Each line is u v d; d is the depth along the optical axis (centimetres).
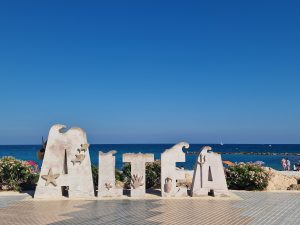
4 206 1739
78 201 1878
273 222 1429
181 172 2038
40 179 1950
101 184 1981
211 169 2044
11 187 2209
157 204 1805
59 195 1955
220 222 1427
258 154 10138
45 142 2052
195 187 2025
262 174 2314
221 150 14500
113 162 2005
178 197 2003
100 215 1545
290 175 2900
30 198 1947
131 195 2002
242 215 1554
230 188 2358
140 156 2028
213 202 1866
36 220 1452
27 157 7006
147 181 2352
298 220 1462
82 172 1981
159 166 2359
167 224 1395
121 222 1421
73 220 1452
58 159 1969
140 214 1566
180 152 2045
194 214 1570
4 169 2198
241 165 2405
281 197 2030
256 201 1898
